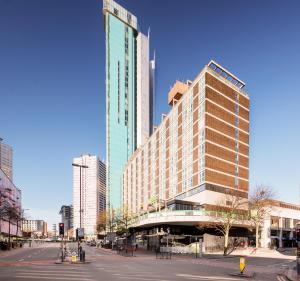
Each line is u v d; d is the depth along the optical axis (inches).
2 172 4338.1
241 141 3609.7
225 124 3435.0
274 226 3695.9
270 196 3120.1
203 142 3208.7
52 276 905.5
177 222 2901.1
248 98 3823.8
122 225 4613.7
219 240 3065.9
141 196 5093.5
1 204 3390.7
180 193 3627.0
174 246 2768.2
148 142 4926.2
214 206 2965.1
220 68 3513.8
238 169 3491.6
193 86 3548.2
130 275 950.4
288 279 917.8
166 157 4126.5
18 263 1403.8
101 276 914.7
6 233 4692.4
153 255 2251.5
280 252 2719.0
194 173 3334.2
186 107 3666.3
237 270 1163.9
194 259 1856.5
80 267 1216.2
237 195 3063.5
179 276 939.3
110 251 2950.3
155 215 2984.7
